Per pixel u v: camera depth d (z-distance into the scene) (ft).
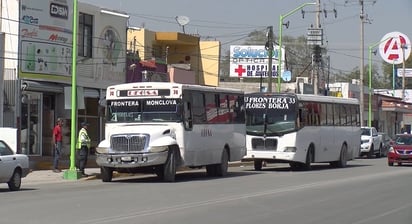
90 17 110.22
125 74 119.55
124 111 75.15
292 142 94.79
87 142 80.53
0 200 52.95
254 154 96.22
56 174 83.05
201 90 79.56
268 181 75.51
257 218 43.57
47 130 101.55
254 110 96.73
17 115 92.58
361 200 55.77
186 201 53.01
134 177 83.82
